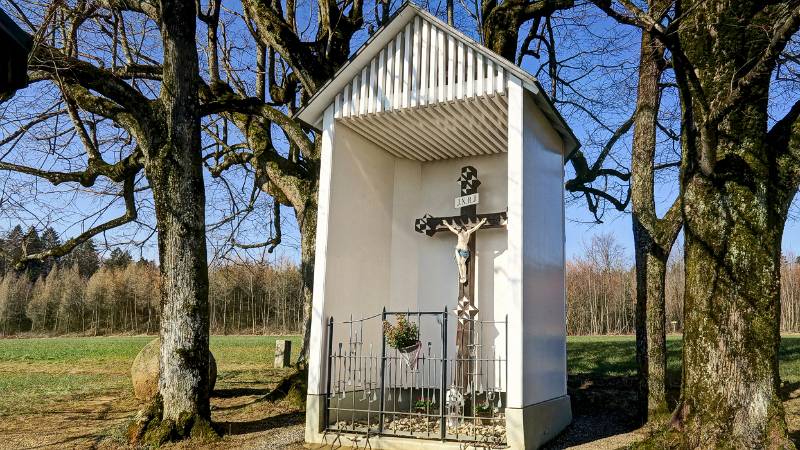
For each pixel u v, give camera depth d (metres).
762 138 6.13
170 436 7.87
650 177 9.97
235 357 24.22
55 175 10.69
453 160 10.44
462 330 8.79
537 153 8.55
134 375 11.83
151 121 8.80
